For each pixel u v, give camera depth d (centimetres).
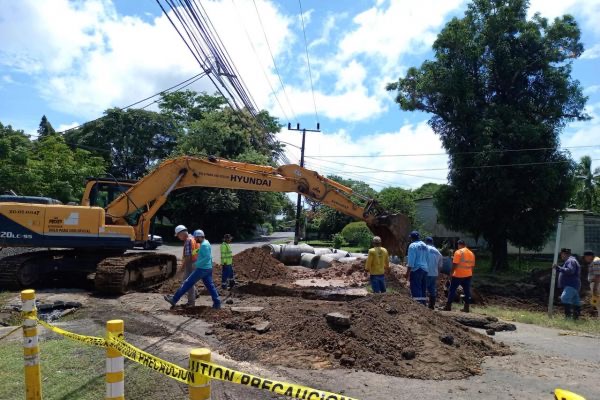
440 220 2877
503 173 2480
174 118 5925
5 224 1247
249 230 5228
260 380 299
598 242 3250
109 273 1165
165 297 997
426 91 2761
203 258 988
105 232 1282
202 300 1174
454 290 1235
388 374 626
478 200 2608
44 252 1330
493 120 2538
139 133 5175
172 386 537
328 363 657
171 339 760
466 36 2702
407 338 726
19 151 3164
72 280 1420
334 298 1290
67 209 1273
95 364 603
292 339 744
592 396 572
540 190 2456
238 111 1513
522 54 2656
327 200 1482
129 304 1062
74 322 880
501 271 2625
